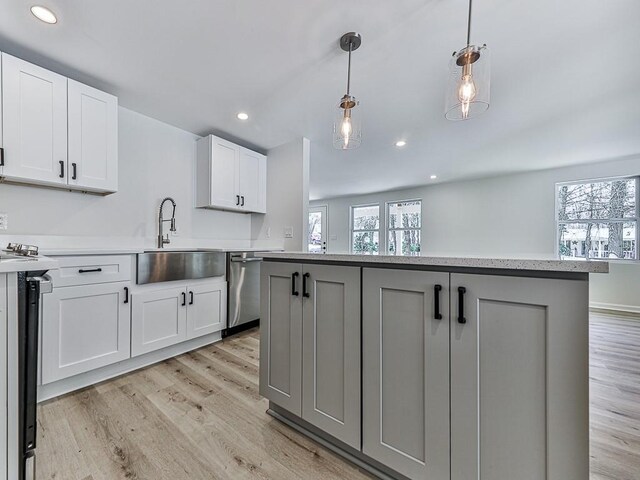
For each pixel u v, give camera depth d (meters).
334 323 1.25
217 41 1.65
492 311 0.89
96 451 1.25
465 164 4.25
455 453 0.94
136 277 2.03
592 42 1.65
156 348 2.13
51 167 1.83
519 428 0.85
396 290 1.07
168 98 2.30
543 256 4.60
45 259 0.92
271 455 1.26
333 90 2.19
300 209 3.17
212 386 1.84
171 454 1.25
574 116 2.63
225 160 2.99
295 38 1.63
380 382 1.11
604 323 3.40
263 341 1.53
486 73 1.30
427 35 1.60
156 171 2.70
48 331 1.62
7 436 0.82
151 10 1.42
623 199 4.10
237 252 2.81
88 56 1.78
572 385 0.78
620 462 1.22
